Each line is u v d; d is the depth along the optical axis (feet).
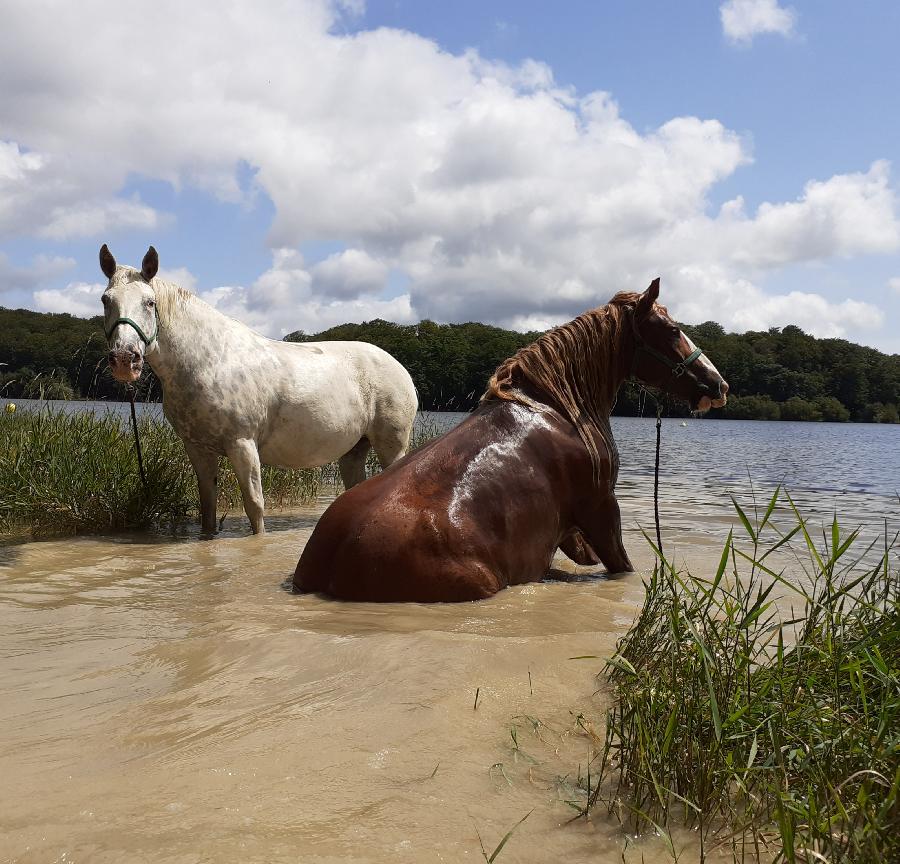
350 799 5.70
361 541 11.94
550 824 5.51
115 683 8.23
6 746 6.61
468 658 8.63
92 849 4.95
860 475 43.83
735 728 6.31
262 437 20.77
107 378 31.60
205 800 5.64
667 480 38.88
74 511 20.47
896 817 4.96
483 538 12.45
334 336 144.66
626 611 11.72
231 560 16.10
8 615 11.29
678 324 15.19
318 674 8.27
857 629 8.01
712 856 5.19
